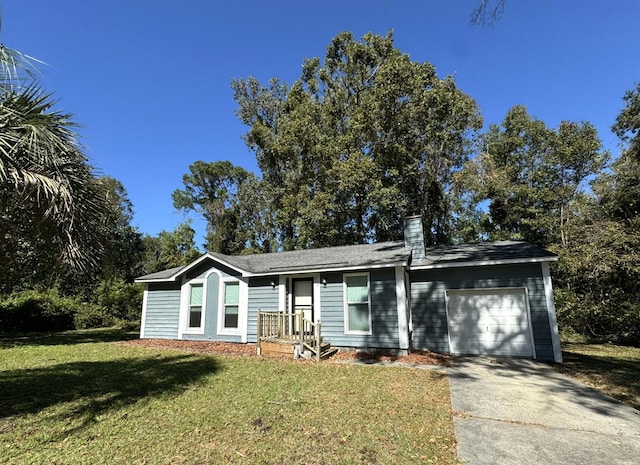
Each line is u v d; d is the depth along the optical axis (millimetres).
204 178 36969
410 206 21844
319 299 11195
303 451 3707
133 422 4527
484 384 6617
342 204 21500
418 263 11039
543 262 9773
